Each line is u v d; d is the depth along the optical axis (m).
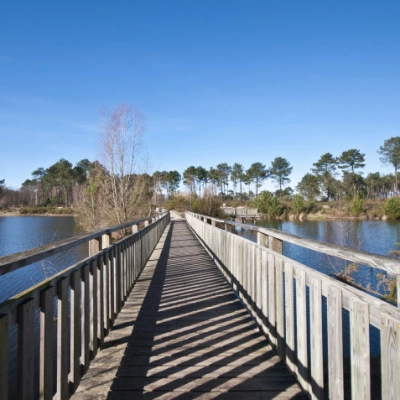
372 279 10.70
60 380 1.92
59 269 9.94
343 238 16.94
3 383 1.34
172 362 2.69
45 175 67.81
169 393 2.26
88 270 2.54
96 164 19.56
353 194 45.75
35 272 9.59
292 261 2.50
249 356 2.79
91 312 2.65
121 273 4.02
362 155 51.00
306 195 55.34
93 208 20.25
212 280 5.48
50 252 1.83
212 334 3.26
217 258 6.56
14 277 9.14
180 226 19.03
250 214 35.53
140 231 6.01
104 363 2.62
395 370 1.30
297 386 2.33
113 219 18.16
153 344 3.03
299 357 2.31
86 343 2.46
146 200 21.66
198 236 11.93
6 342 1.37
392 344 1.32
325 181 51.66
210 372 2.53
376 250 15.33
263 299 3.19
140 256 5.95
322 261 13.27
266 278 3.12
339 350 1.75
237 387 2.33
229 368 2.59
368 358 1.49
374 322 1.45
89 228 20.83
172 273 6.03
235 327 3.44
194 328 3.41
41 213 53.78
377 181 52.19
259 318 3.33
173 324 3.53
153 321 3.61
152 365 2.64
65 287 2.01
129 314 3.80
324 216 36.59
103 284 3.03
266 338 3.11
